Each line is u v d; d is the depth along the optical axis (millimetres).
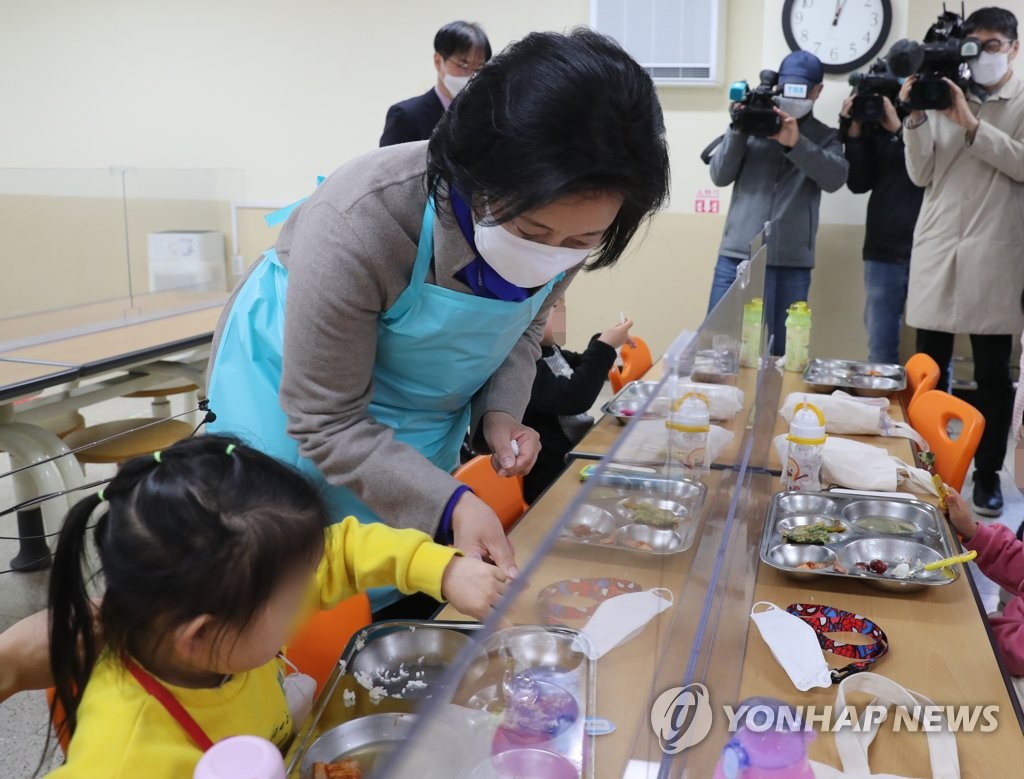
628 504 732
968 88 3270
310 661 1275
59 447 2520
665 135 938
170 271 3949
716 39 4207
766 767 887
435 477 1129
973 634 1312
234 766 685
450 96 3238
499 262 1056
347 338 1102
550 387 2396
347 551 1095
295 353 1117
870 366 2936
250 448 958
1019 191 3293
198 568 826
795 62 3609
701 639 933
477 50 3117
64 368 2754
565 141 840
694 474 961
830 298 4363
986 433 3377
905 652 1262
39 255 3457
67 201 3492
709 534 1040
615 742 727
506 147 855
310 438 1144
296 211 1330
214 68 5141
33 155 5590
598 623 738
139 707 867
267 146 5168
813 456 1837
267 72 5062
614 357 2488
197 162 5316
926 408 2400
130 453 2410
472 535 1094
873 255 3850
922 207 3533
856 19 3914
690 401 934
